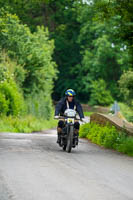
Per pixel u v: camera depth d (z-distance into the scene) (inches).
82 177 771.4
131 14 1775.3
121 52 7219.5
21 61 3582.7
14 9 5753.0
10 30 3631.9
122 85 3878.0
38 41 4271.7
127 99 4030.5
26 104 3555.6
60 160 997.2
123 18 1818.4
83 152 1243.8
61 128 1254.9
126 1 1736.0
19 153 1099.9
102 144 1531.7
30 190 642.2
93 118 2036.2
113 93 7475.4
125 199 613.0
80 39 7864.2
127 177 801.6
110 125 1717.5
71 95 1226.0
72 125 1205.1
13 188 652.7
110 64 7608.3
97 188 679.1
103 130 1637.6
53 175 775.7
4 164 888.3
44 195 613.0
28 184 684.7
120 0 1743.4
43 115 4050.2
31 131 2881.4
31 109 3636.8
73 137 1216.2
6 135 1768.0
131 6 1740.9
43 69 3846.0
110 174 824.9
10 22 3715.6
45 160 981.2
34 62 3654.0
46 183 698.2
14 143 1385.3
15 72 3378.4
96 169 881.5
